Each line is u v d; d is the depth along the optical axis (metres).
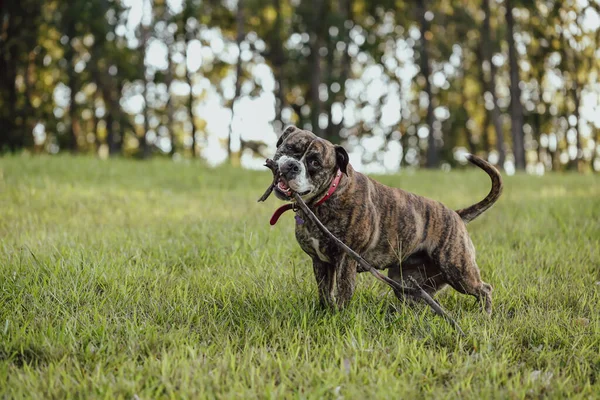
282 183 4.44
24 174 12.90
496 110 32.09
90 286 5.22
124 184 13.09
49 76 33.31
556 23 35.19
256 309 4.94
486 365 3.96
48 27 29.06
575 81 36.66
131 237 7.16
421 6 32.59
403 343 4.27
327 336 4.34
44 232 7.09
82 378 3.63
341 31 32.41
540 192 13.73
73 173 13.89
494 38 33.12
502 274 6.11
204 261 6.36
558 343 4.50
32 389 3.43
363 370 3.81
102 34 28.34
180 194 12.03
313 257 4.92
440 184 15.45
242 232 7.41
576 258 6.80
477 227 8.90
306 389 3.53
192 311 4.75
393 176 17.73
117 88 31.72
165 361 3.70
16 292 4.95
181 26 31.91
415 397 3.55
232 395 3.37
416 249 5.10
